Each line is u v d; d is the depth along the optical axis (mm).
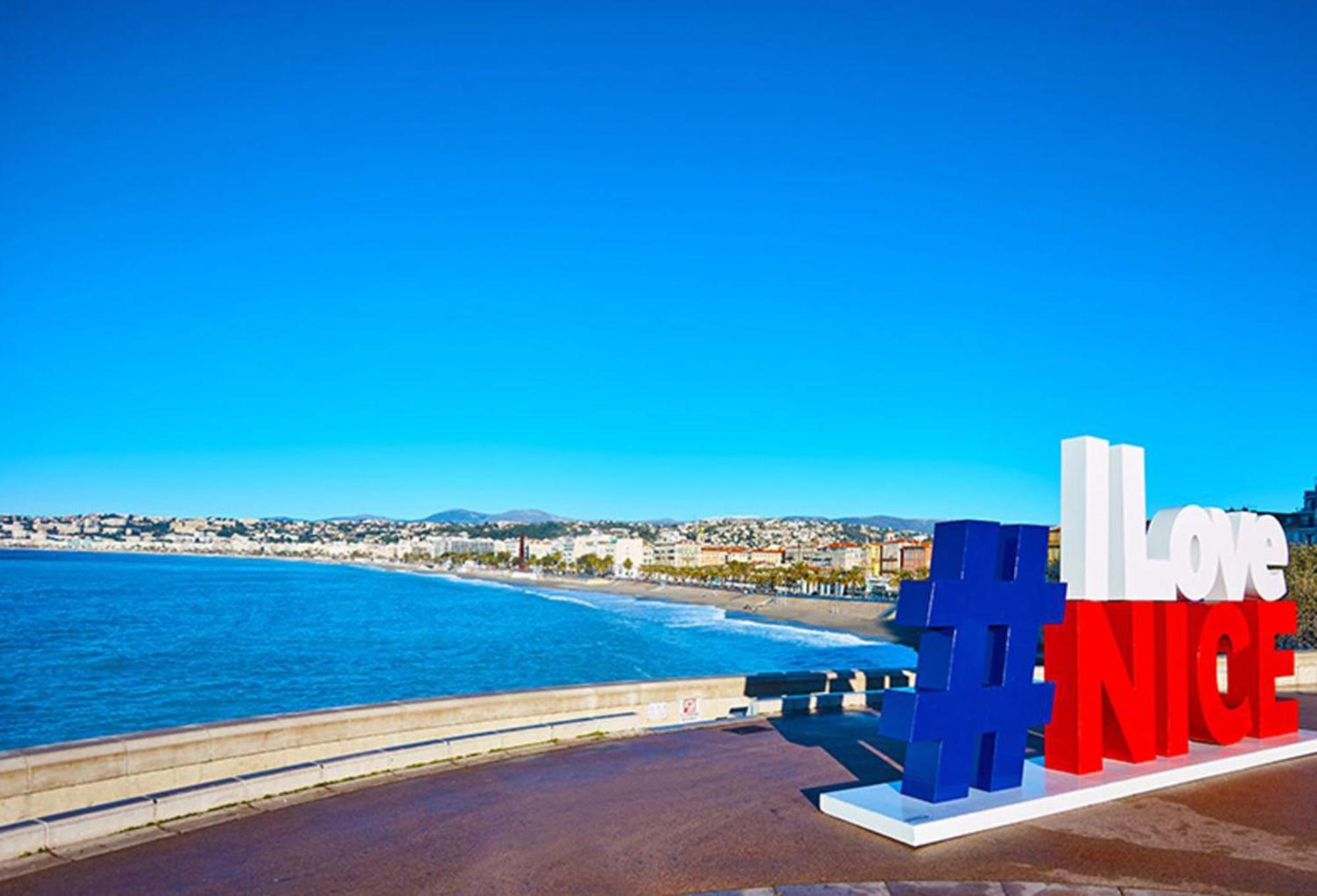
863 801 12320
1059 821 12375
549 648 92875
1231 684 17141
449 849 10953
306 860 10539
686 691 19297
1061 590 13617
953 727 12258
